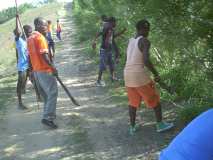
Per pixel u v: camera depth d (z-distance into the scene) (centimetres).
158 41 666
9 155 564
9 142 612
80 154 548
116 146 559
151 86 562
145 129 605
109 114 703
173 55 725
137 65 552
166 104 695
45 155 555
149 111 677
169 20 573
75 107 771
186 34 548
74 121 684
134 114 583
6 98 895
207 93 633
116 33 1044
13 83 1109
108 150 549
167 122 611
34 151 572
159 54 801
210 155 215
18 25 872
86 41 1975
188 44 563
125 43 1066
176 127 592
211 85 630
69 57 1511
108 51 925
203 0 516
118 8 1023
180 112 622
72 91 912
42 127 670
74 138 606
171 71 746
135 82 556
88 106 770
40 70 642
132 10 753
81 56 1499
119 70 1035
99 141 584
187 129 229
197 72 644
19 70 795
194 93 665
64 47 1875
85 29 2139
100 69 933
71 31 2805
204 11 518
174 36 579
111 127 636
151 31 639
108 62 932
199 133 220
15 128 677
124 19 973
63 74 1148
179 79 728
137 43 550
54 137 620
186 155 219
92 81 1003
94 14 1762
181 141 225
